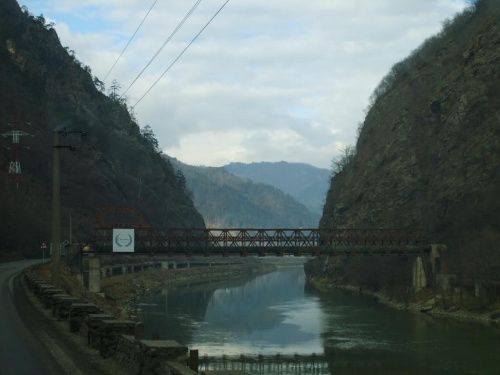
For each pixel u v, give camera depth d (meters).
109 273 158.00
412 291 116.12
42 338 27.50
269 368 60.72
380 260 136.88
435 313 100.94
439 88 151.25
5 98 183.25
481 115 130.88
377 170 162.62
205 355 66.88
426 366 61.12
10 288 55.53
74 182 183.12
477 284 98.88
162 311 105.94
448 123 138.88
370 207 156.88
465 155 127.19
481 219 111.06
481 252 100.12
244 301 125.06
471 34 159.38
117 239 110.00
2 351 24.05
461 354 66.56
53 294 38.78
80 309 29.41
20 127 165.00
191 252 112.62
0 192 133.12
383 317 97.56
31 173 168.00
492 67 134.50
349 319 95.31
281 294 142.38
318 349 70.06
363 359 64.88
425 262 116.62
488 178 117.44
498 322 89.44
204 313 103.12
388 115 183.00
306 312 104.75
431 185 136.25
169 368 16.02
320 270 185.75
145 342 17.81
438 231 122.62
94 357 22.72
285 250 113.88
